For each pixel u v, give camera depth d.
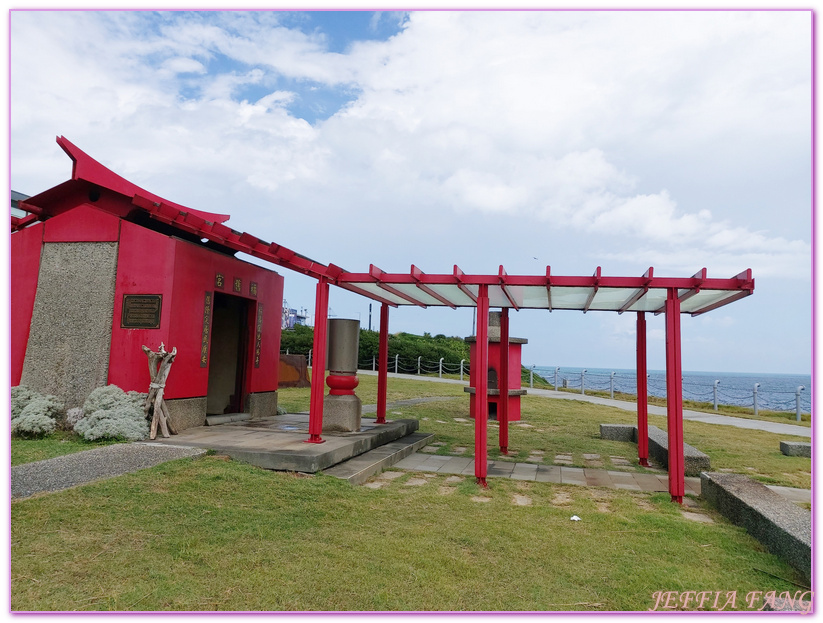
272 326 12.06
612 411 17.48
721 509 6.44
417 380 25.14
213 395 11.51
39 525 4.52
